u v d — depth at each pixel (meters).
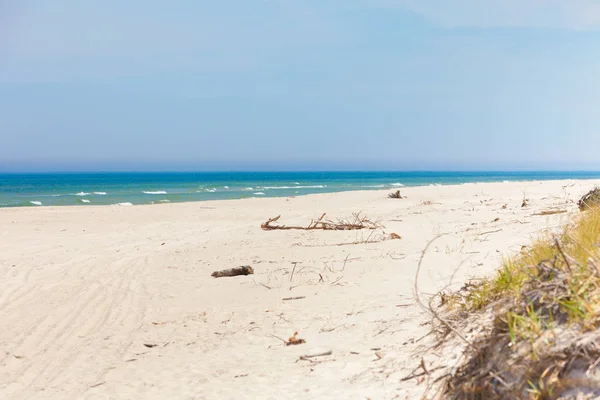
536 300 3.73
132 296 11.38
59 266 14.77
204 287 11.59
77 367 7.30
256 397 5.21
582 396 2.81
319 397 4.87
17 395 6.44
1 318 10.04
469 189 39.56
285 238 17.58
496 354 3.49
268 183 96.44
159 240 19.31
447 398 3.67
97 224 24.11
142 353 7.66
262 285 11.07
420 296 7.90
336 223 21.14
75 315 10.13
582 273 3.65
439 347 4.93
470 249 11.14
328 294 9.57
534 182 49.56
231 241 17.98
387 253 12.80
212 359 6.89
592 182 41.16
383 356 5.54
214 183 98.88
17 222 24.86
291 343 6.98
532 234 11.23
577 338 3.09
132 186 83.75
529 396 3.02
